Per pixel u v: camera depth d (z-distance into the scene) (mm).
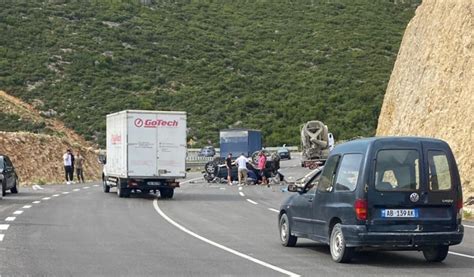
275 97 175875
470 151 53812
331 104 171375
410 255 27812
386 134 74250
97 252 27141
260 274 22609
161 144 59031
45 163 93062
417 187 25000
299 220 28703
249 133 118312
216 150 140625
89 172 101938
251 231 35312
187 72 185875
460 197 25484
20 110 142250
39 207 47500
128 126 58406
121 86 168875
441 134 58531
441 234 24906
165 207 49844
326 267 24359
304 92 178625
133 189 59031
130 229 35469
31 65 168375
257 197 61406
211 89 176750
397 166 25062
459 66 60562
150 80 176250
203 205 52156
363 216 24641
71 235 32438
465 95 58000
